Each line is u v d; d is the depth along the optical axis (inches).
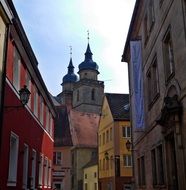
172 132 609.6
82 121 2795.3
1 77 595.8
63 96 4505.4
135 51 928.3
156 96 740.0
